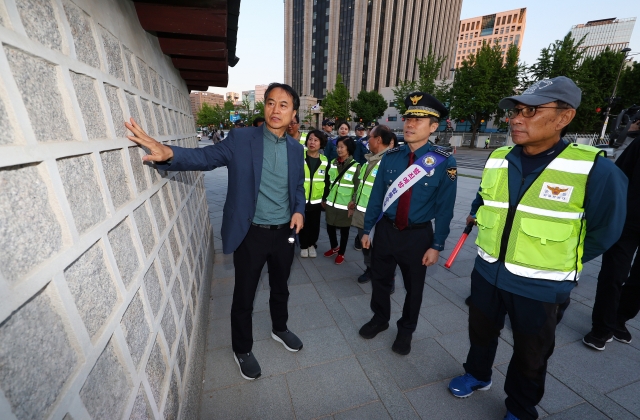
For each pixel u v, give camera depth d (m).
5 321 0.54
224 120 68.56
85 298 0.79
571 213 1.33
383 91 47.66
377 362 2.16
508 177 1.50
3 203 0.56
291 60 69.69
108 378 0.86
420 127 2.00
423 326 2.59
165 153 1.30
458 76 29.75
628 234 2.09
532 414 1.58
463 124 41.16
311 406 1.80
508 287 1.49
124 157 1.17
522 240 1.43
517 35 91.88
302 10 64.88
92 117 0.95
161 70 2.10
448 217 1.99
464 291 3.19
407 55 63.31
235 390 1.90
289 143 1.92
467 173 12.91
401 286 3.30
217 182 9.85
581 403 1.83
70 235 0.73
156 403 1.18
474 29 99.12
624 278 2.14
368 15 55.00
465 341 2.40
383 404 1.83
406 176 2.06
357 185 3.55
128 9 1.48
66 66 0.82
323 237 4.96
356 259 4.00
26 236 0.60
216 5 1.55
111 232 0.98
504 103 1.38
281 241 1.96
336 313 2.76
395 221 2.09
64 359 0.68
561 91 1.23
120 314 0.95
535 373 1.52
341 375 2.03
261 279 3.30
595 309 2.28
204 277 2.72
